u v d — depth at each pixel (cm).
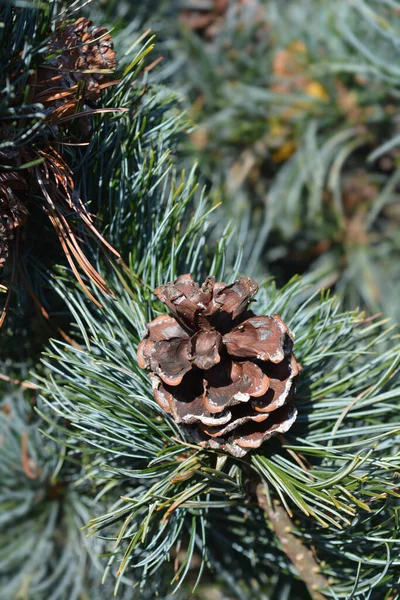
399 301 76
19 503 58
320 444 52
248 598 58
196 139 70
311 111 70
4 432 58
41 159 46
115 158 52
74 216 50
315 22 69
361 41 69
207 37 70
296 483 48
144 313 51
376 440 50
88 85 49
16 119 48
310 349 52
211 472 48
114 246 52
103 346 50
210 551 57
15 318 55
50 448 56
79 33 50
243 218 70
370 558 50
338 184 71
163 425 50
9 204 48
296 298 71
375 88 69
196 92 70
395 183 72
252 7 69
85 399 49
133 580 57
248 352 47
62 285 51
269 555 55
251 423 48
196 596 58
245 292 48
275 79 70
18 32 48
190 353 47
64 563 57
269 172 74
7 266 52
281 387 48
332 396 52
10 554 57
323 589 51
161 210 54
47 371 55
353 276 76
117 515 48
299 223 72
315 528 51
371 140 71
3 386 57
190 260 54
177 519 50
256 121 70
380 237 77
